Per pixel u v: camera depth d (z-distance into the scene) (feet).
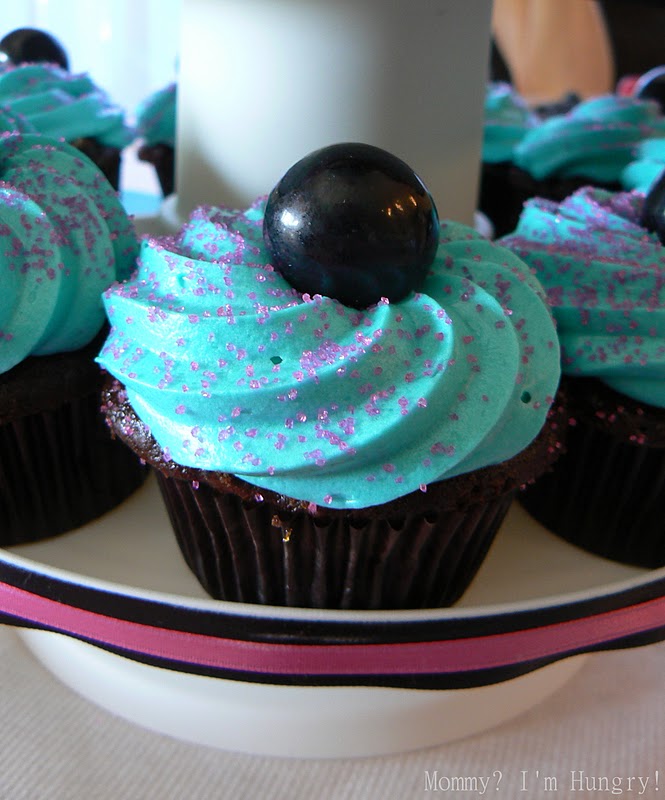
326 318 0.60
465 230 0.70
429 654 0.57
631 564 0.74
